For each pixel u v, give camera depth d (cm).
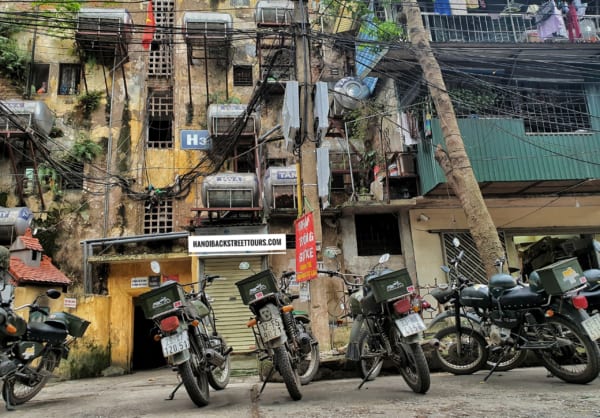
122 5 1261
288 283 480
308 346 423
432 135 950
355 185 1106
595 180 966
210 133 1114
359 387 428
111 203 1109
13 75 1159
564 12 1082
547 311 404
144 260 1036
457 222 1063
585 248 1103
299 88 672
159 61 1244
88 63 1201
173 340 377
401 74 1045
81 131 1156
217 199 996
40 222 1072
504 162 943
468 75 960
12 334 427
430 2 1123
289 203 1009
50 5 1194
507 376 455
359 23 1114
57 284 945
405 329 370
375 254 1055
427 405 328
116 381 815
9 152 1075
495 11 1185
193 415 342
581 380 390
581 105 1022
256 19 1218
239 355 931
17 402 449
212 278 521
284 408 349
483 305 455
